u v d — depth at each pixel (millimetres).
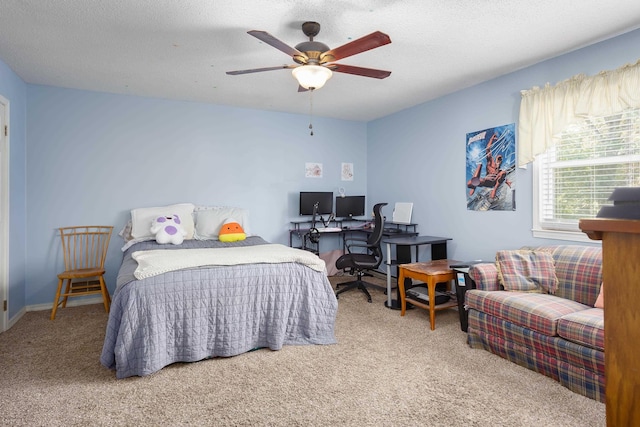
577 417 1842
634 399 567
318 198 5160
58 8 2322
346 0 2240
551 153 3230
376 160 5574
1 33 2662
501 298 2547
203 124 4645
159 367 2326
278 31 2641
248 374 2334
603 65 2807
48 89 3895
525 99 3328
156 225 3840
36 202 3855
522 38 2777
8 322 3254
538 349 2289
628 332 576
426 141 4594
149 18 2455
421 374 2320
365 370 2383
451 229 4250
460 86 3973
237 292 2600
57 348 2762
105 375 2322
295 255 2875
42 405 1979
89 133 4086
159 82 3797
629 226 555
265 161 5027
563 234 3092
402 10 2363
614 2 2281
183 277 2475
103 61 3209
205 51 2990
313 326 2822
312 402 2006
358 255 4344
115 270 4203
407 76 3629
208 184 4688
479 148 3869
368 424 1805
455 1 2266
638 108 2580
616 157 2777
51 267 3930
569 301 2504
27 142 3805
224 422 1827
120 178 4234
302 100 4516
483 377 2271
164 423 1821
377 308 3775
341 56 2320
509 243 3586
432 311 3145
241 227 4281
